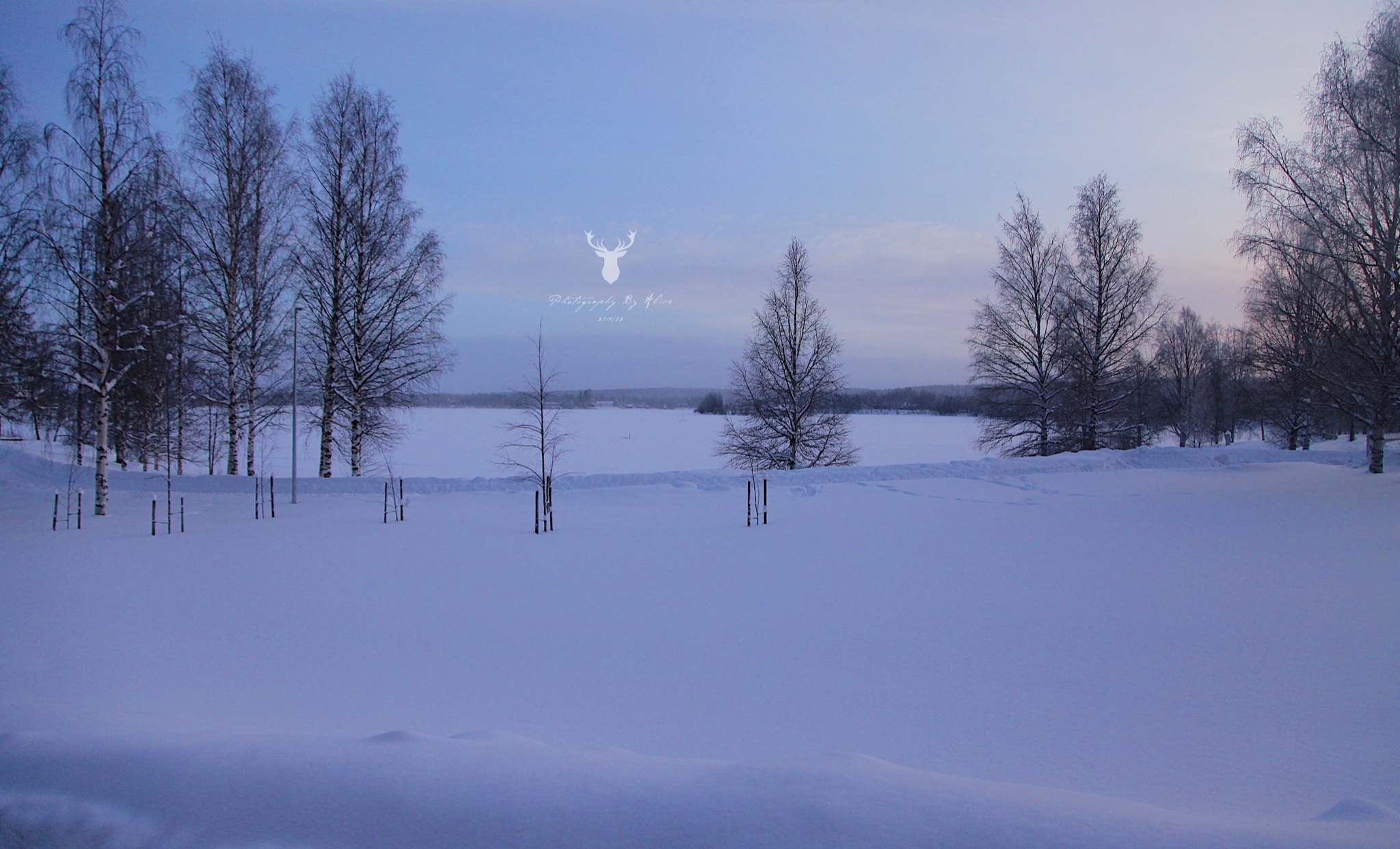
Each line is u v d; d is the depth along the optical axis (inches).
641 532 535.8
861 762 134.6
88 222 634.2
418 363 859.4
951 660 246.7
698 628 287.3
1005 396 1120.2
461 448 1753.2
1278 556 412.5
